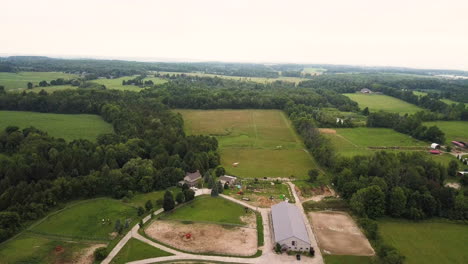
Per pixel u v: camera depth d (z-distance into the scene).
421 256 81.00
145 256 78.31
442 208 101.19
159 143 141.38
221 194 113.81
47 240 84.19
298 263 77.50
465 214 98.56
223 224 93.88
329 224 96.31
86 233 87.75
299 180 127.38
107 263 75.50
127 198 107.62
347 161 126.38
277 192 116.19
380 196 99.31
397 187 101.56
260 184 122.50
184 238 86.31
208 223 94.25
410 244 86.06
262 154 156.88
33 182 103.06
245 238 87.19
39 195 97.25
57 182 103.75
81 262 75.94
